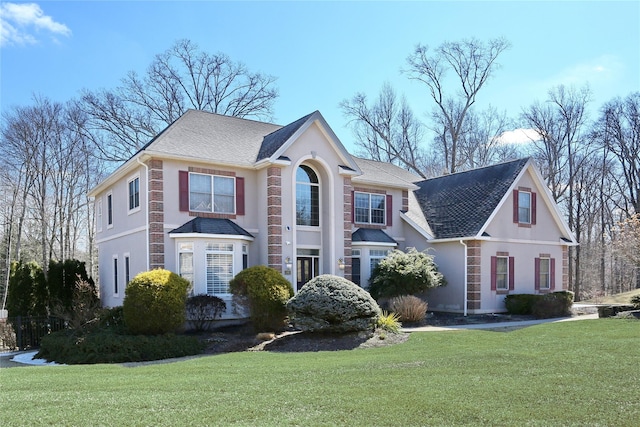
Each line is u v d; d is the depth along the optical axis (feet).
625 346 39.99
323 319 50.96
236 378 30.50
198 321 57.41
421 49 146.92
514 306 76.69
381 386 27.14
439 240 79.92
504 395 24.90
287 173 67.00
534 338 48.11
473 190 86.58
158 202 60.34
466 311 76.13
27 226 128.88
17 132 115.34
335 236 70.74
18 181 120.06
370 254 79.30
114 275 74.90
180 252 60.80
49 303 76.07
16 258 120.98
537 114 141.18
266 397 25.05
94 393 26.89
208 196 64.75
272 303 55.52
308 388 26.96
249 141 73.26
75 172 126.21
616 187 142.20
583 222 144.36
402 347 45.27
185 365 37.96
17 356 56.29
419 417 21.56
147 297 50.52
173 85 135.33
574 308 86.79
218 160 64.23
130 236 68.13
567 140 139.03
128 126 127.95
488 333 53.21
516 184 82.53
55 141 121.19
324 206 71.77
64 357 48.08
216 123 73.61
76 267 80.07
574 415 21.71
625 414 21.81
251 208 68.08
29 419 21.79
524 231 83.97
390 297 70.03
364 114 161.38
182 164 62.69
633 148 131.75
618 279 157.79
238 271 62.85
